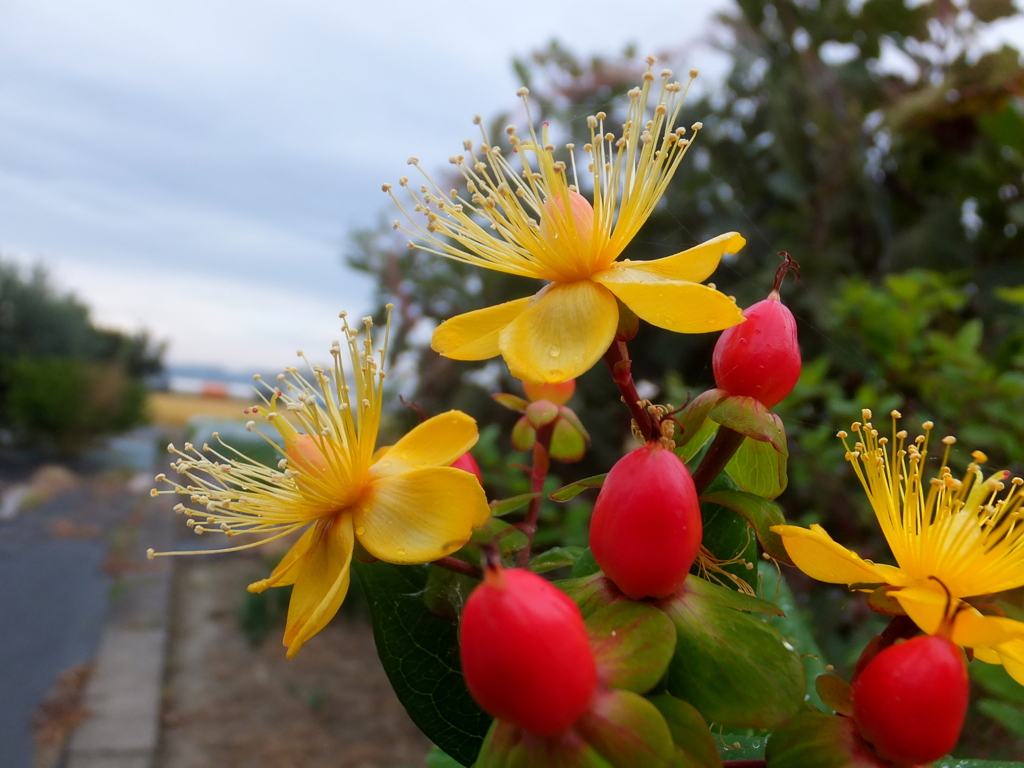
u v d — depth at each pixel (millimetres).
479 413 309
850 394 228
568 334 76
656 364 270
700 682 61
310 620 73
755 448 81
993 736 155
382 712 401
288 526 88
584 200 85
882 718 56
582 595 67
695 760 55
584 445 102
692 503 63
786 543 69
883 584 66
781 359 73
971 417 175
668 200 267
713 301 70
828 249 264
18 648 437
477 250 87
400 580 88
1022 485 73
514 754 55
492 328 85
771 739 61
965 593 70
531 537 92
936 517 73
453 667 86
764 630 63
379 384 87
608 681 57
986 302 250
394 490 82
